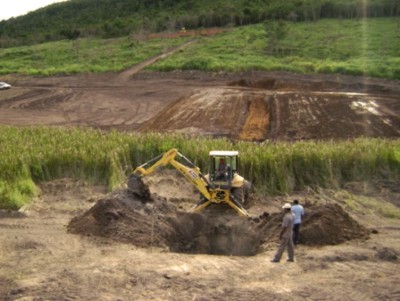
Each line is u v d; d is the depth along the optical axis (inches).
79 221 679.7
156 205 732.7
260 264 550.3
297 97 1868.8
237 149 966.4
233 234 687.1
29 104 1923.0
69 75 2684.5
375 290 476.4
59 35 4522.6
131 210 689.6
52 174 904.3
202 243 684.1
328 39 3176.7
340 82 2165.4
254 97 1889.8
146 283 492.7
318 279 505.4
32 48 3814.0
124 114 1733.5
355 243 625.6
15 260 554.3
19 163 880.9
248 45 3157.0
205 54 2984.7
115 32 4220.0
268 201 826.2
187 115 1652.3
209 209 760.3
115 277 506.3
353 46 2962.6
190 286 486.6
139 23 4345.5
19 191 807.1
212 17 4197.8
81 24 5177.2
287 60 2701.8
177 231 686.5
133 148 986.7
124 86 2311.8
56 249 592.1
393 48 2851.9
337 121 1514.5
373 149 942.4
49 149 943.0
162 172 950.4
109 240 625.0
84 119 1659.7
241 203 756.6
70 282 493.0
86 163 911.7
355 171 908.0
